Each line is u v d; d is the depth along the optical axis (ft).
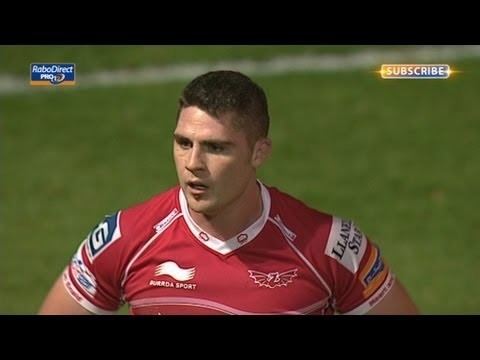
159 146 87.97
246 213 30.99
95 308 33.47
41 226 77.92
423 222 77.61
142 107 93.30
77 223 78.23
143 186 82.74
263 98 30.17
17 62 99.55
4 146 88.33
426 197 80.48
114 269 32.30
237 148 29.14
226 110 28.66
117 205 80.33
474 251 74.23
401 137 88.02
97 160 86.33
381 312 33.22
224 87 28.91
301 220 32.04
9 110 93.15
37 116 92.32
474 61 98.07
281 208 32.01
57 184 83.20
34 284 70.59
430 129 88.94
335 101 93.40
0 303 68.13
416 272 71.92
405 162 84.79
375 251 32.96
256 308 31.78
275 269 31.63
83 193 82.12
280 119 90.94
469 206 79.10
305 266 31.63
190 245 31.55
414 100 93.09
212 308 31.86
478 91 93.76
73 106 93.71
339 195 81.10
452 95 93.40
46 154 87.25
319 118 90.94
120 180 83.56
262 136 30.09
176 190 32.32
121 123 91.09
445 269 72.23
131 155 86.94
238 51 101.60
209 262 31.60
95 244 32.35
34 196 81.66
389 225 77.46
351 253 31.96
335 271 31.78
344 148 86.94
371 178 82.94
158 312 32.40
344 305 33.04
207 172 29.12
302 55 100.78
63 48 101.14
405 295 33.88
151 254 31.73
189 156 29.04
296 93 94.79
